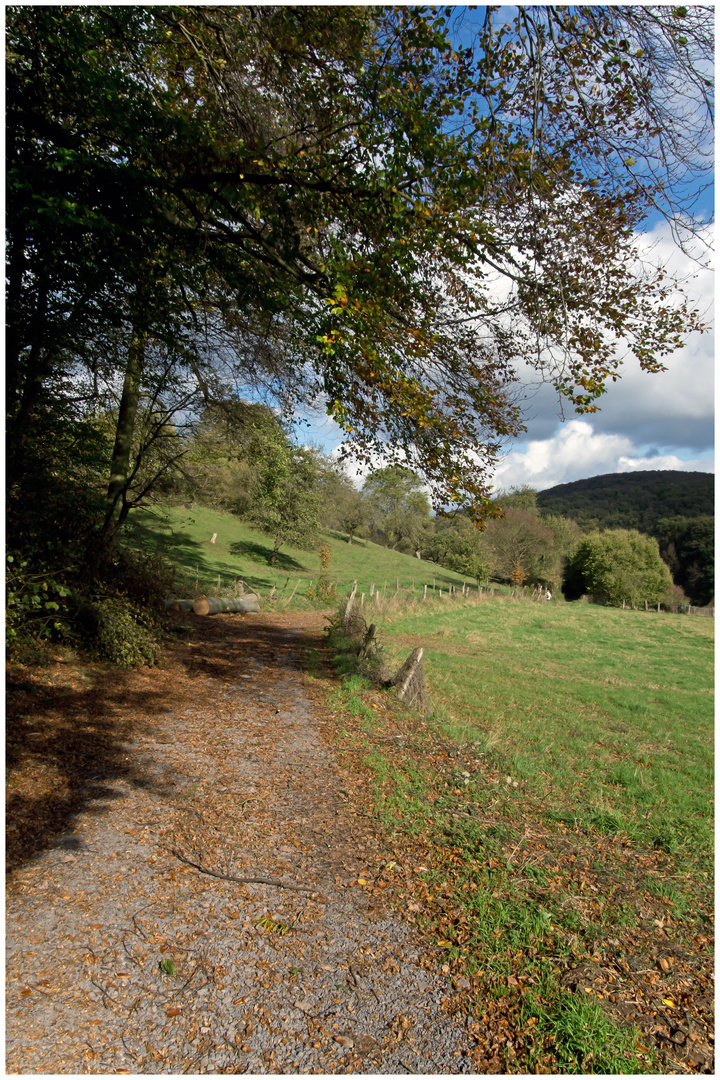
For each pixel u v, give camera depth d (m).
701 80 5.24
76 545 8.70
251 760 6.30
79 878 3.84
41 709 6.41
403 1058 2.71
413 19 5.57
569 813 5.60
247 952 3.35
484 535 58.94
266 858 4.38
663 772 7.39
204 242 7.75
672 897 4.22
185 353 9.10
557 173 6.10
